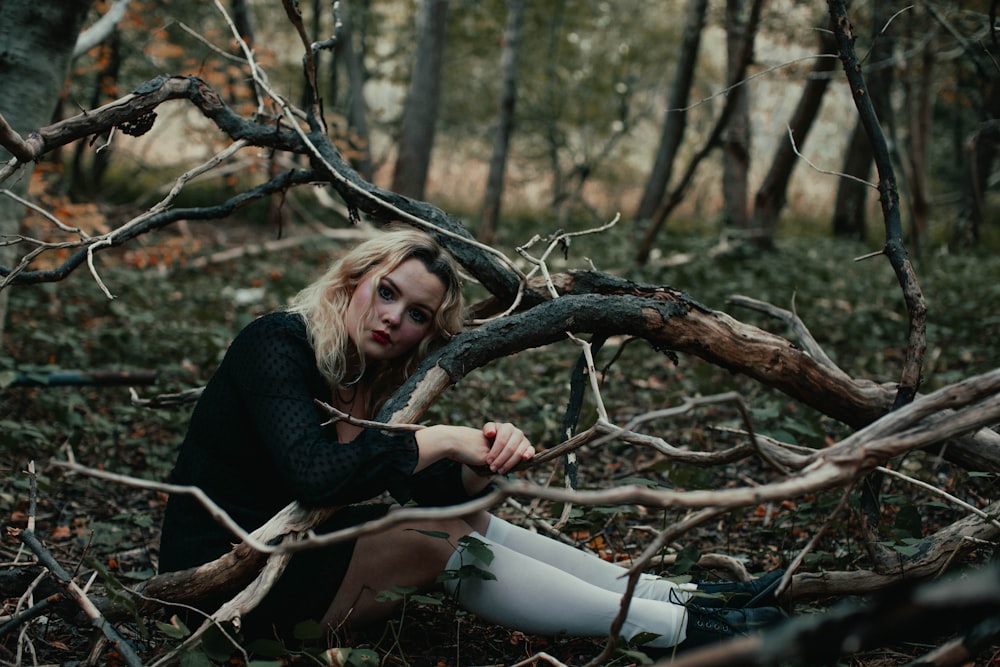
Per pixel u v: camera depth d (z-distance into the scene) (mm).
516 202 19984
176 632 2055
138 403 3146
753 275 8766
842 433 4402
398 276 2404
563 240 3014
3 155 3719
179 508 2439
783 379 2814
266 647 2064
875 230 17219
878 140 2713
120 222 10156
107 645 2148
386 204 2869
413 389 2439
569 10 16844
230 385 2363
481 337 2568
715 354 2816
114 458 4230
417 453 2264
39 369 4191
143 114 2828
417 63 11617
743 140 10453
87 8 3842
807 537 3324
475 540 2301
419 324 2459
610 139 18438
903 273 2645
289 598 2320
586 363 2857
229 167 7488
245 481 2398
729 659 1232
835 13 2754
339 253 10031
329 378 2393
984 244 13891
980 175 12438
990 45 5488
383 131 17375
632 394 5512
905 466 3699
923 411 1764
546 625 2402
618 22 18000
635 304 2771
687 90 11344
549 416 4617
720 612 2430
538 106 17906
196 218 2928
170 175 10438
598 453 4535
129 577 3090
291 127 3082
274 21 14883
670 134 12961
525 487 1619
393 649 2531
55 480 3873
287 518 2240
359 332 2402
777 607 2496
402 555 2375
